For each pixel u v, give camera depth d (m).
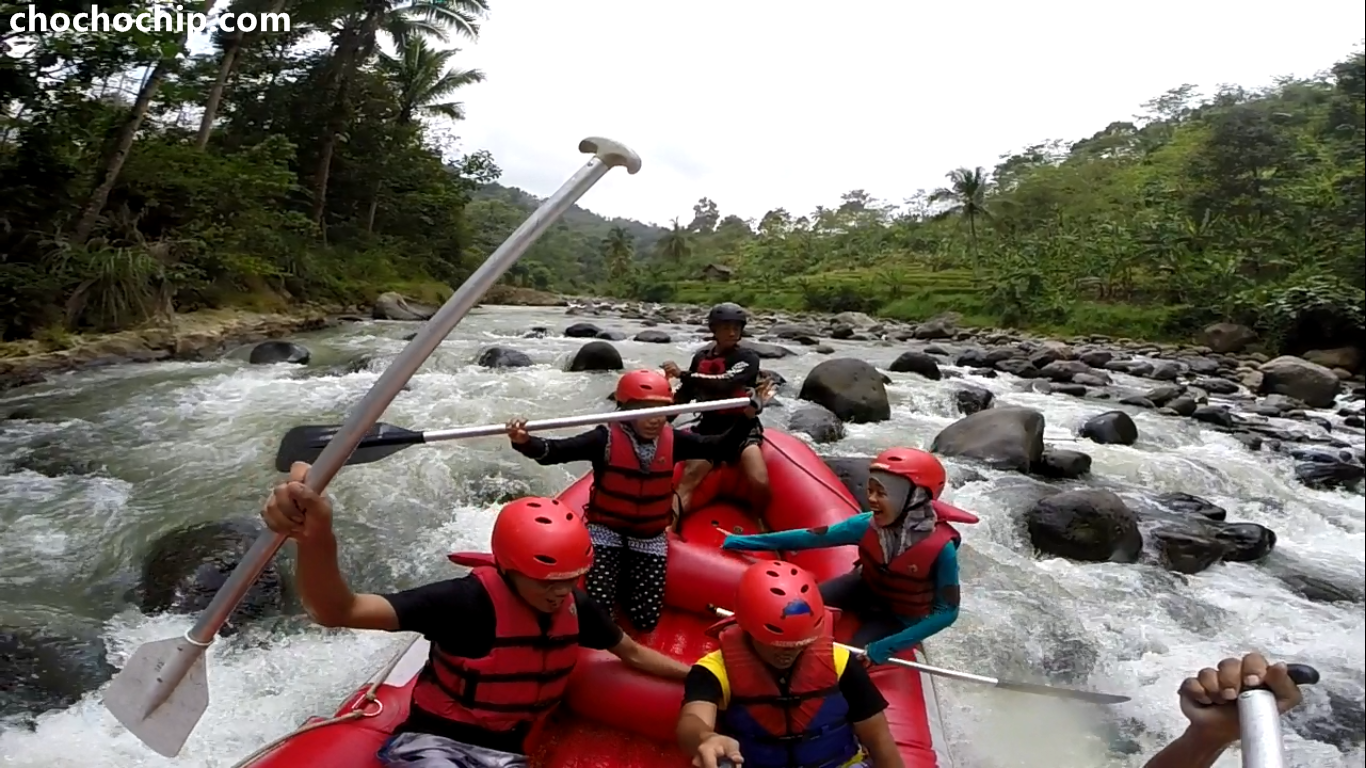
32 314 11.41
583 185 2.10
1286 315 21.52
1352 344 20.95
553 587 2.42
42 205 12.70
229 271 16.42
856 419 9.71
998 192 53.81
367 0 23.48
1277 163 32.25
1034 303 28.56
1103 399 12.68
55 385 9.89
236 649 4.56
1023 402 12.06
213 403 9.31
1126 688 4.79
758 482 4.91
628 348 15.27
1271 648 5.36
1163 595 5.84
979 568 5.99
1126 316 26.12
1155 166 45.38
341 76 23.97
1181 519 7.10
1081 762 4.12
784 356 14.85
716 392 4.91
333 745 2.67
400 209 30.39
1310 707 4.77
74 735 3.84
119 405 9.06
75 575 5.30
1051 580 5.91
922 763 2.92
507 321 21.03
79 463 7.12
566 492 4.65
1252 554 6.71
